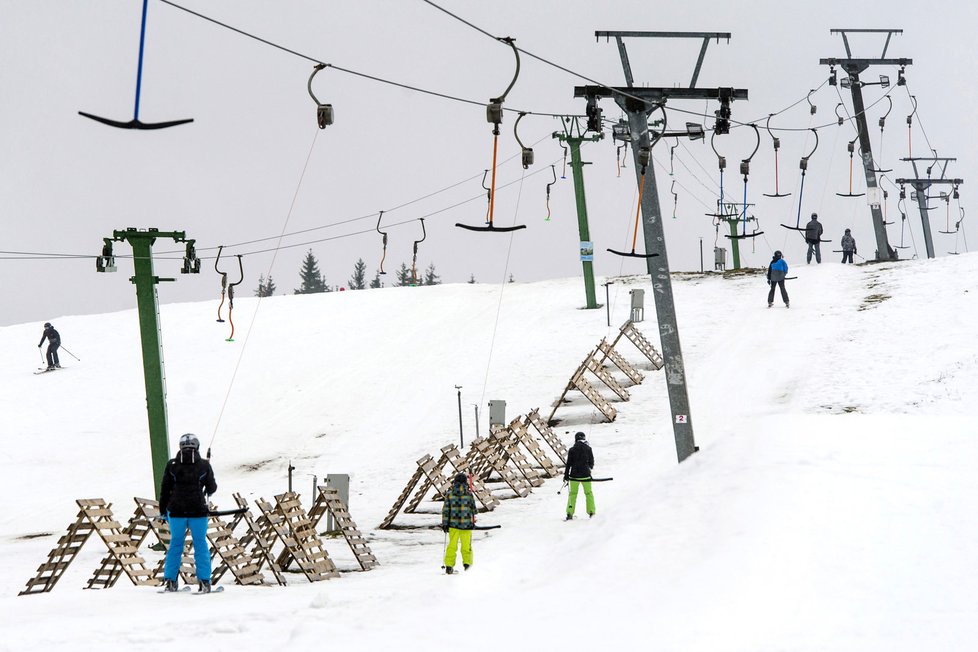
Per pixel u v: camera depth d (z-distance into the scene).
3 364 146.00
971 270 119.19
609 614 25.42
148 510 45.88
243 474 91.88
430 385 114.62
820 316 112.38
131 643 27.27
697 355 104.38
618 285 159.62
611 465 73.06
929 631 22.64
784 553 28.58
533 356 117.69
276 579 45.56
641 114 62.69
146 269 65.12
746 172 62.91
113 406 120.69
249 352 142.62
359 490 80.12
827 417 49.03
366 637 25.03
